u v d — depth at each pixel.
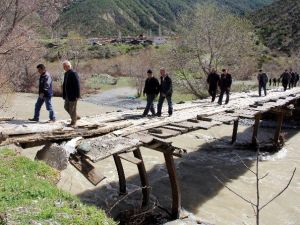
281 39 84.88
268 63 62.06
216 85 22.19
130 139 11.62
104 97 45.12
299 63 59.31
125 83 57.94
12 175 8.46
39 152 10.22
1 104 28.56
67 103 11.67
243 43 40.84
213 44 37.66
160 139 11.91
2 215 6.39
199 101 23.39
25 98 38.97
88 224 6.75
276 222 13.13
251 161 20.28
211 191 15.69
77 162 9.92
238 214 13.62
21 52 28.06
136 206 13.45
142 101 42.22
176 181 12.57
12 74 28.50
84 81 54.09
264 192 15.78
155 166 18.23
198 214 13.38
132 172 17.14
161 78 16.12
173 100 38.19
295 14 94.25
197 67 39.09
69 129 11.12
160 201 14.22
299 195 15.54
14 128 10.48
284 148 23.47
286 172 18.45
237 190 15.91
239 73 44.62
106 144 10.88
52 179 9.24
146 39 103.38
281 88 37.19
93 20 159.75
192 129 13.96
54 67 53.81
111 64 70.12
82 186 14.84
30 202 7.17
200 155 20.94
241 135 26.45
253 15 112.69
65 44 62.69
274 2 113.62
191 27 38.62
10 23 25.36
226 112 18.55
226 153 21.70
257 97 26.98
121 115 16.11
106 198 14.01
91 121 13.69
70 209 7.12
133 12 187.38
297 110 31.83
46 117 29.02
